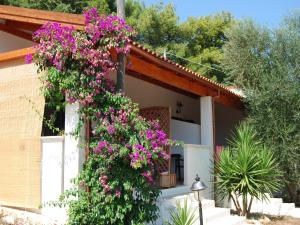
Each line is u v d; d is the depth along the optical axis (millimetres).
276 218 7562
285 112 9109
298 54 9461
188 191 7039
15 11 6258
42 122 5461
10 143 5723
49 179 5355
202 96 8188
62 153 5289
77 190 5000
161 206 5688
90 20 5176
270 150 8375
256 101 9180
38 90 5512
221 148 7977
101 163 4930
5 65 5918
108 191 4891
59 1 14820
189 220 4949
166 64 6121
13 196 5617
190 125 8539
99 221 4930
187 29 19922
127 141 4973
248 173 7094
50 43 5094
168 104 9742
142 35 19516
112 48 5156
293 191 9398
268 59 9852
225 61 10539
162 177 6629
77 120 5199
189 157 7199
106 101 5062
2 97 5887
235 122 11289
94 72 4996
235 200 7395
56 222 5156
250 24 10266
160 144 5090
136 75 7445
